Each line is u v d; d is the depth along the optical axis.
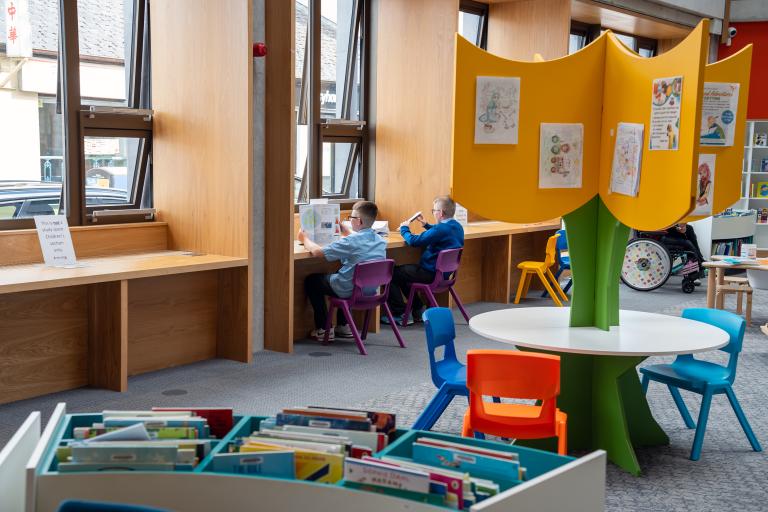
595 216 4.03
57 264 4.80
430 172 7.45
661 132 3.53
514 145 3.88
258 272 5.96
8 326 4.59
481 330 3.86
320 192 7.31
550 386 3.23
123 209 5.68
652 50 11.97
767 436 4.39
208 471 2.10
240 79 5.32
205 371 5.42
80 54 5.30
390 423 2.38
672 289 9.61
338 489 1.96
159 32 5.62
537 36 8.52
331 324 6.30
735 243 11.26
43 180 5.23
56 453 2.13
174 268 4.95
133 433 2.17
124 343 4.86
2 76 4.91
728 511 3.41
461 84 3.77
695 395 5.16
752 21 11.98
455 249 6.88
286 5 5.65
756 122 11.94
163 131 5.71
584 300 3.99
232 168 5.45
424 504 1.90
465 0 8.41
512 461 2.13
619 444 3.89
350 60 7.56
